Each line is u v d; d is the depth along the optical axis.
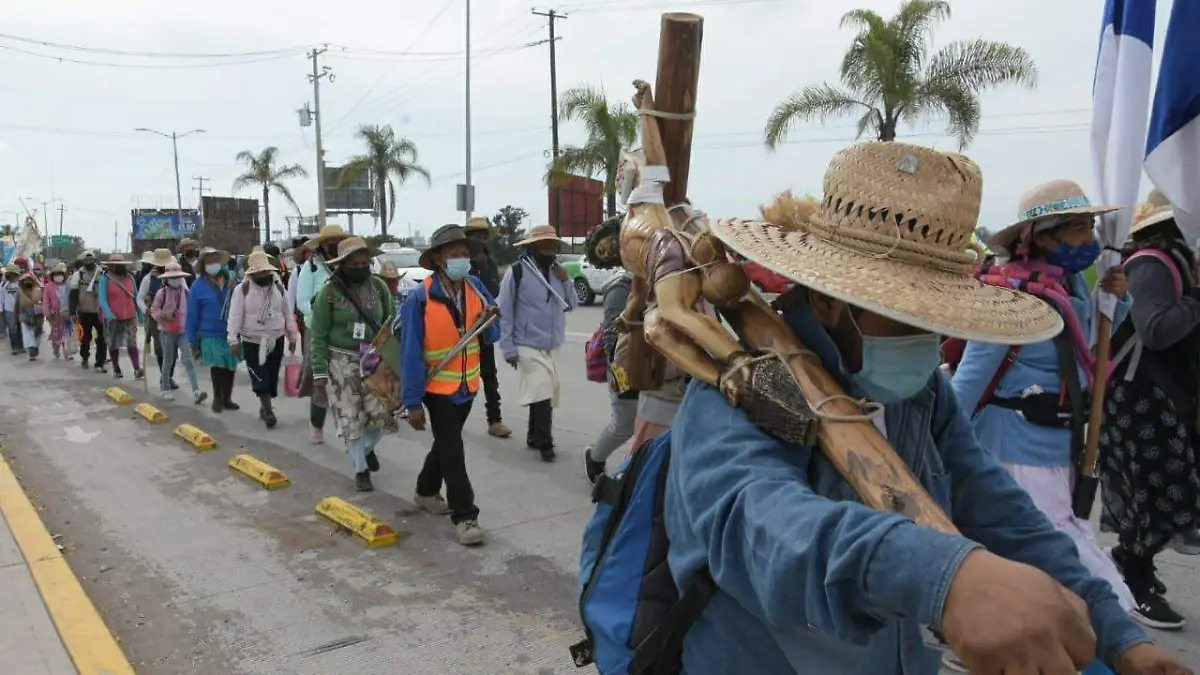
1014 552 1.55
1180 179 3.06
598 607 1.59
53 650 3.54
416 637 3.73
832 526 1.04
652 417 4.14
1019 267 3.09
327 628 3.82
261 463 6.41
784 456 1.27
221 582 4.35
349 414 5.86
